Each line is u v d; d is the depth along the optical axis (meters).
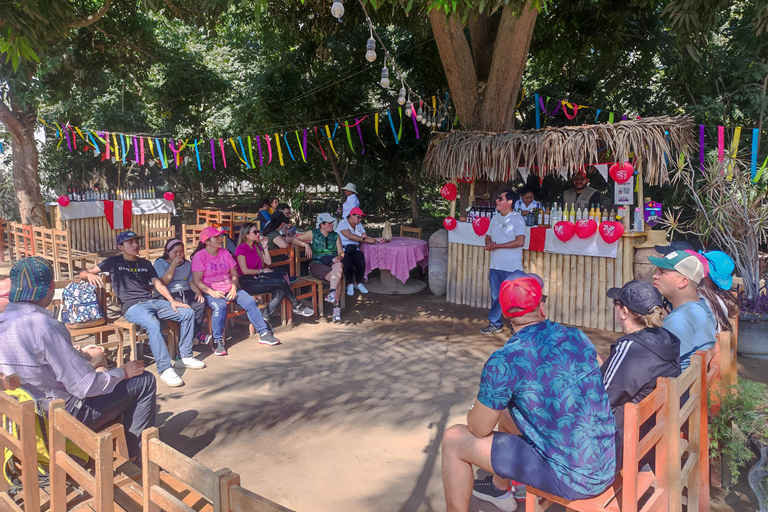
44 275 3.08
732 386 3.50
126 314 5.25
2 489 2.84
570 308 7.01
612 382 2.67
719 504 3.23
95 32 11.82
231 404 4.66
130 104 16.33
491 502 3.16
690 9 6.59
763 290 6.17
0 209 15.90
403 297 8.66
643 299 2.79
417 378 5.26
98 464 2.22
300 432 4.16
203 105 16.83
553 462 2.26
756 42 10.58
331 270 7.36
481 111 8.26
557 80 14.02
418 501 3.26
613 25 11.34
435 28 7.88
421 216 19.64
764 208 6.00
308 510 3.17
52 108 15.67
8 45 5.44
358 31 13.43
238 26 14.07
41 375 2.98
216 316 5.83
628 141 6.29
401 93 6.25
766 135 10.84
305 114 13.91
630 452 2.12
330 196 20.05
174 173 19.33
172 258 5.78
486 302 7.92
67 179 17.83
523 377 2.25
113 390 3.27
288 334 6.71
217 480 1.91
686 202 11.55
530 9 5.67
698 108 10.71
